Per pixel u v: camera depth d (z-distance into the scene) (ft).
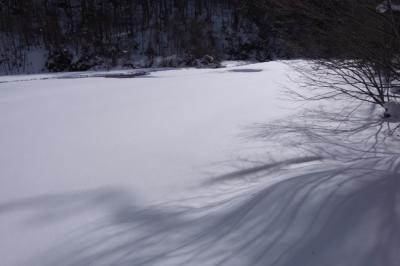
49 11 105.70
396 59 14.71
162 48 98.02
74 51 93.15
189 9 122.62
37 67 89.45
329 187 7.50
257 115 17.66
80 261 6.81
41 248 7.40
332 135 13.98
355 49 14.92
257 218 7.16
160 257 6.52
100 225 8.19
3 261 7.03
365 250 5.68
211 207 8.39
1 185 10.59
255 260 5.96
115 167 11.71
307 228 6.40
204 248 6.58
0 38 98.17
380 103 16.34
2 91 30.17
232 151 12.76
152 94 25.76
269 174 10.73
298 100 19.67
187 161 12.06
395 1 13.20
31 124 17.67
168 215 8.27
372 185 7.36
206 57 88.22
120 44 97.25
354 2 13.71
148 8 113.91
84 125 17.13
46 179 10.92
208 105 20.62
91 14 103.60
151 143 14.03
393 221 6.17
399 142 12.71
